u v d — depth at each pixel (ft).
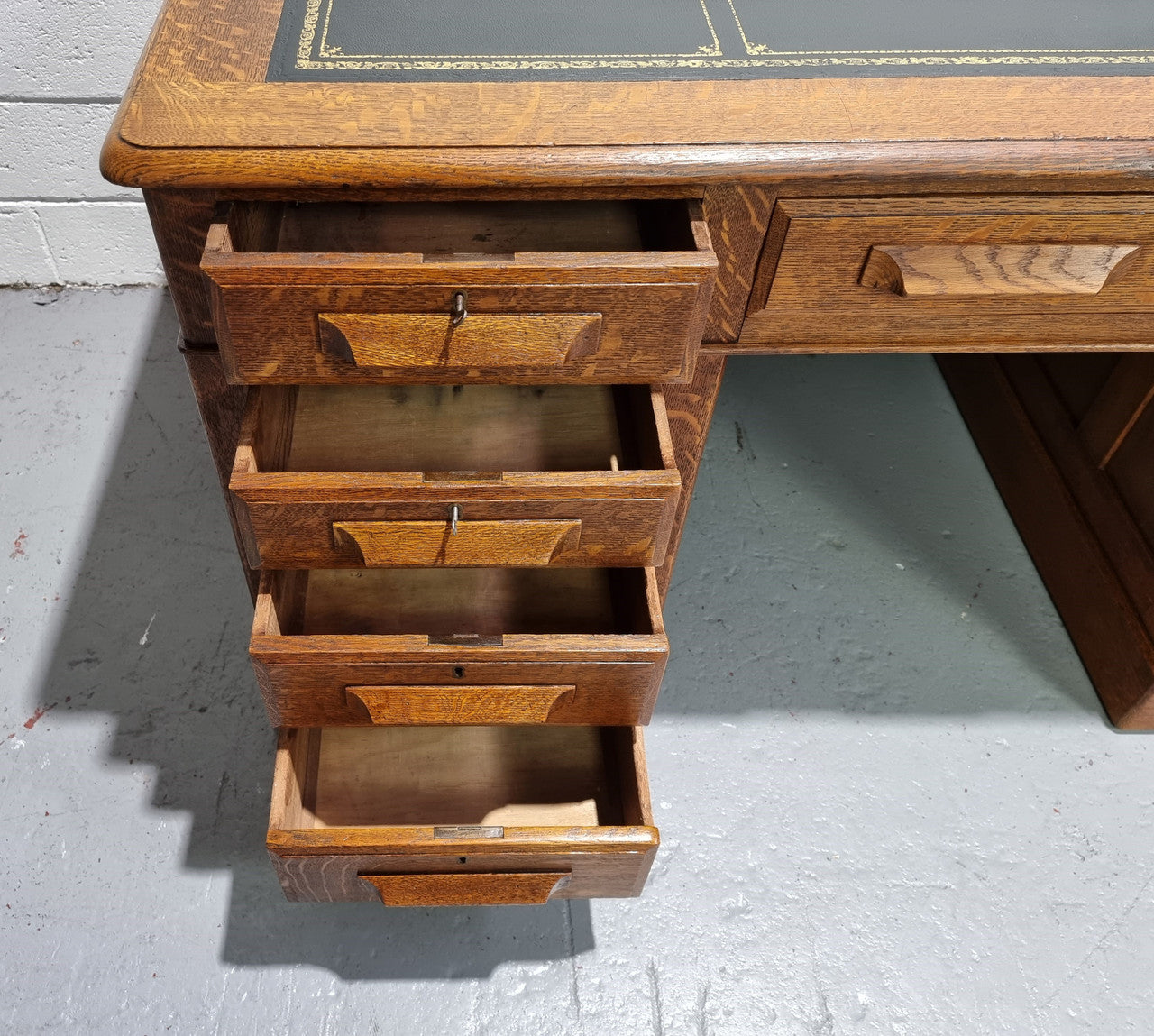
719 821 3.64
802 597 4.33
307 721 2.82
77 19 4.35
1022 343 3.10
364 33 2.80
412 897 2.83
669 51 2.79
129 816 3.51
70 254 5.23
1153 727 3.94
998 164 2.54
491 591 3.21
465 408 3.19
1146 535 3.90
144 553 4.25
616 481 2.59
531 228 2.97
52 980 3.15
